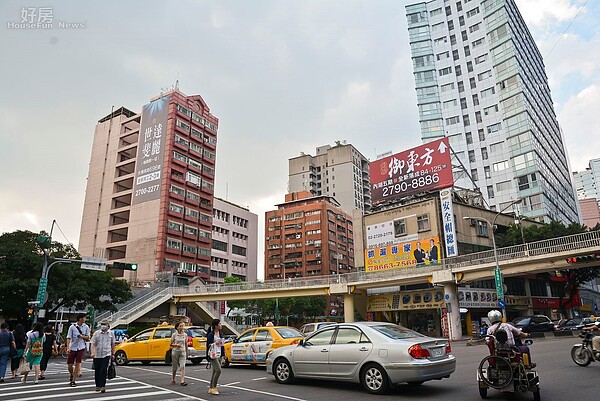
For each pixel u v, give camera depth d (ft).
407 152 139.44
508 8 213.46
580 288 161.38
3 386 36.60
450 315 106.63
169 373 45.70
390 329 31.37
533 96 214.28
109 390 33.12
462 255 115.75
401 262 128.57
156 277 196.65
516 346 26.66
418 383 32.30
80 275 108.68
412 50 239.91
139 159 226.38
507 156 195.21
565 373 35.45
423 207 126.72
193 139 234.58
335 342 32.01
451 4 233.55
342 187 365.20
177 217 214.90
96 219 233.14
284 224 307.78
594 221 393.91
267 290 139.54
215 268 260.83
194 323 177.27
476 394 27.96
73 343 36.88
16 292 97.60
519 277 132.26
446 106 223.10
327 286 129.90
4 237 104.42
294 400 27.35
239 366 52.85
